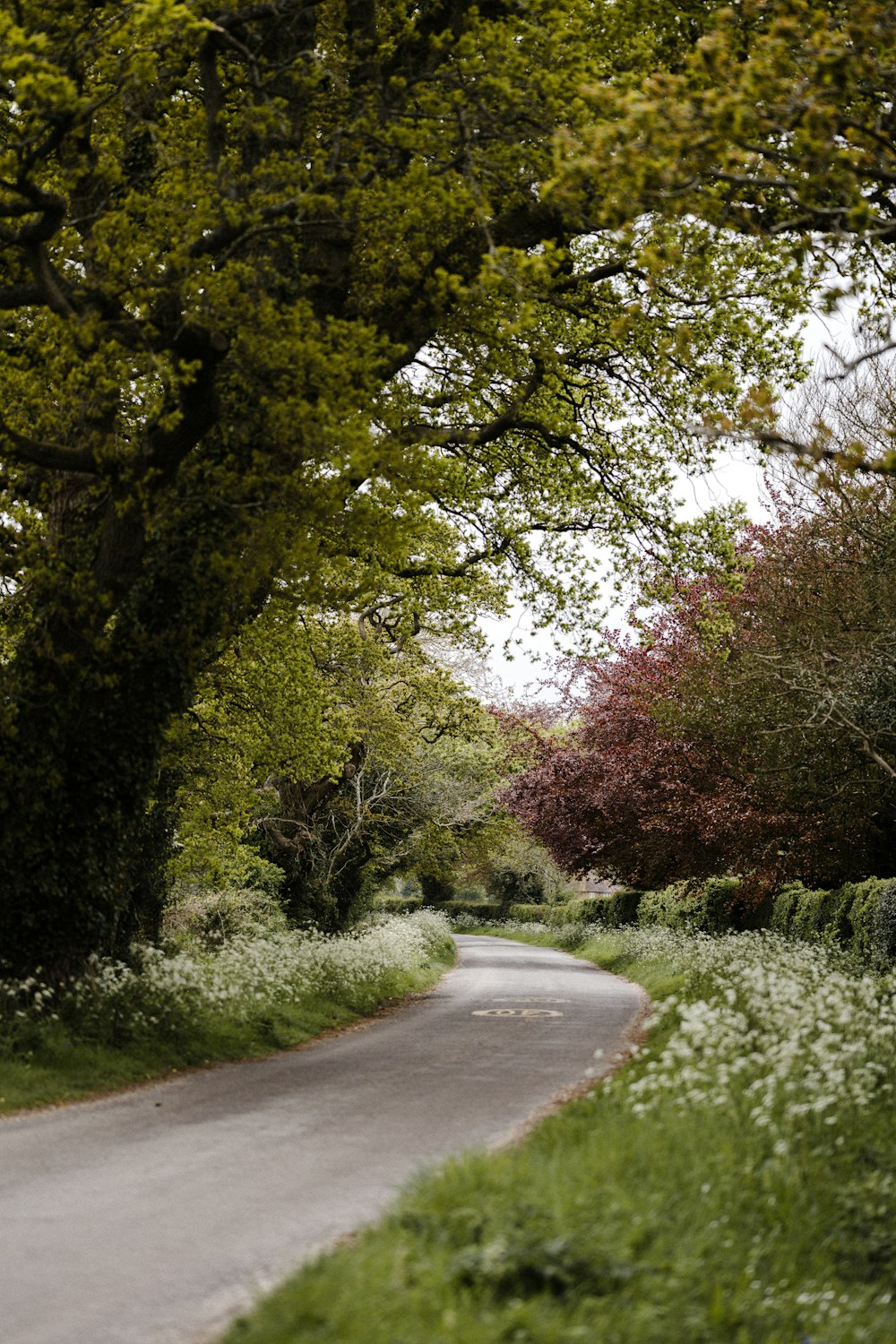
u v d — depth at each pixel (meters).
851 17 8.92
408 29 14.25
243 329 13.37
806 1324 5.61
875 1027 11.39
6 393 15.02
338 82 13.70
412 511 15.73
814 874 27.39
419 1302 4.89
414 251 15.63
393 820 36.53
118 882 16.36
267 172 13.44
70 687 15.47
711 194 9.98
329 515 14.94
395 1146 9.41
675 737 27.14
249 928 29.14
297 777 25.58
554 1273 5.29
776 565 23.69
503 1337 4.68
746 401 9.76
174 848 24.64
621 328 11.27
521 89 13.41
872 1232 7.02
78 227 15.26
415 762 37.28
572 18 13.95
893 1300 6.36
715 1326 5.29
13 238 12.62
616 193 9.30
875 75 8.86
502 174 14.25
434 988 28.47
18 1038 13.00
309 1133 9.98
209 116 14.02
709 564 20.53
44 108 11.62
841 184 8.91
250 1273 6.01
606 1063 14.34
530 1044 16.89
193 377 12.88
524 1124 10.34
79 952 15.50
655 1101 8.77
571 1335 4.71
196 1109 11.30
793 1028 10.74
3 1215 7.11
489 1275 5.25
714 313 17.97
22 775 15.21
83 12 12.94
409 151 13.79
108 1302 5.55
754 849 26.89
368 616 31.86
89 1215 7.14
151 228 13.59
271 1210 7.32
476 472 22.28
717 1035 10.07
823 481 9.97
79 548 16.03
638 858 35.28
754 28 12.58
